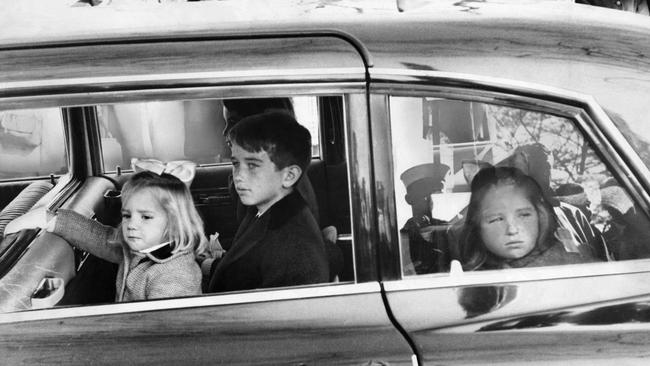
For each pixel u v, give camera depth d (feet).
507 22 6.53
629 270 6.36
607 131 6.33
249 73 6.15
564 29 6.53
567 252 6.35
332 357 5.91
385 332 6.03
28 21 6.41
